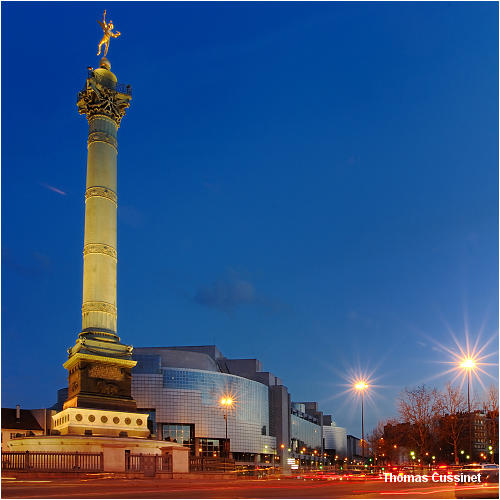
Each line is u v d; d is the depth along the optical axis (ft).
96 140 224.74
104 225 215.92
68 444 181.47
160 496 87.61
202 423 453.99
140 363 455.63
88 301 209.05
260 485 135.64
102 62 244.83
